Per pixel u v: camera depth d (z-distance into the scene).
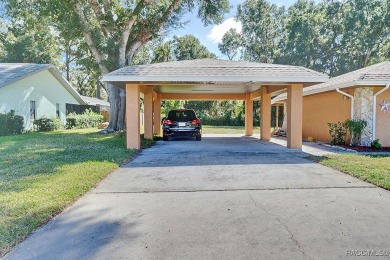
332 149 10.91
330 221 3.60
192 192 4.95
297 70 10.39
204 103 37.47
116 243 3.05
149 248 2.93
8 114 16.22
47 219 3.64
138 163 7.70
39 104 20.72
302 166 7.21
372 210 3.98
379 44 30.92
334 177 5.97
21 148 10.12
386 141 11.41
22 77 17.84
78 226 3.49
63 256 2.78
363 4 30.30
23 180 5.39
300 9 36.84
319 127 15.07
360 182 5.55
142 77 9.85
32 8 15.80
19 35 36.22
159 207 4.18
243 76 9.97
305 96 16.67
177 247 2.95
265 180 5.75
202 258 2.73
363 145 11.30
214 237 3.18
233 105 35.16
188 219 3.71
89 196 4.71
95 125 26.52
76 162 7.25
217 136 17.94
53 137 14.52
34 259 2.73
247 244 3.01
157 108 19.02
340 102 12.84
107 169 6.55
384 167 6.59
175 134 14.27
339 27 33.56
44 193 4.58
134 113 10.40
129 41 17.98
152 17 18.09
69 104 25.67
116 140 12.77
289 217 3.75
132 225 3.52
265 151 10.10
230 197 4.64
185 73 10.05
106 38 16.30
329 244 2.99
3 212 3.75
